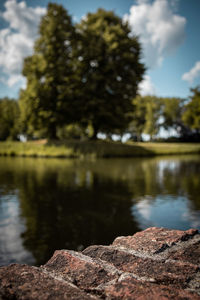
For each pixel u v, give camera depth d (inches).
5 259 153.6
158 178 499.5
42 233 199.5
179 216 240.4
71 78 1357.0
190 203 292.8
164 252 58.2
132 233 198.2
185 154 1581.0
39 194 350.6
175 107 3125.0
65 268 54.0
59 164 833.5
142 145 1668.3
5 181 464.8
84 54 1358.3
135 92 1455.5
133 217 240.5
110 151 1252.5
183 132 3341.5
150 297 40.3
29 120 1336.1
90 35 1385.3
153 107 2918.3
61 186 410.9
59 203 299.7
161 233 67.4
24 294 40.9
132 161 975.6
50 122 1357.0
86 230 206.4
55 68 1289.4
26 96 1273.4
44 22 1343.5
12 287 43.1
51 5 1331.2
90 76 1391.5
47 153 1244.5
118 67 1382.9
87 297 40.2
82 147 1262.3
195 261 54.3
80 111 1365.7
